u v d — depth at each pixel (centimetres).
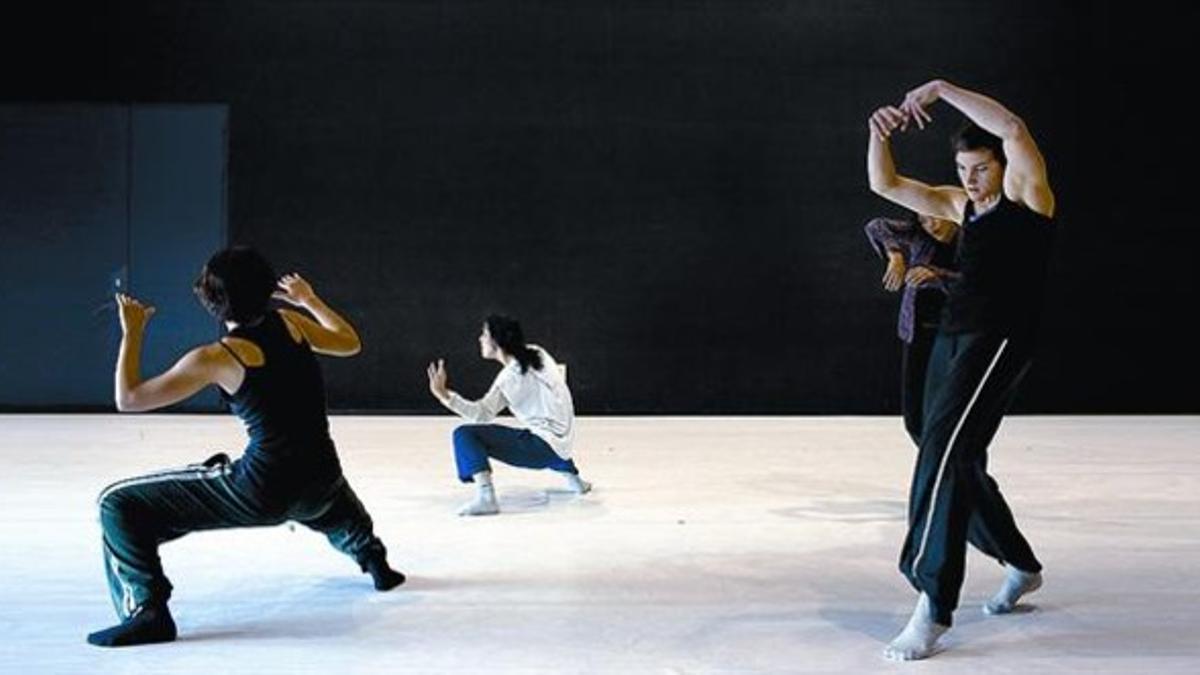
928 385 358
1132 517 531
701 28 907
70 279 895
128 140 893
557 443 554
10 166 891
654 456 709
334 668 326
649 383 913
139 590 349
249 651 340
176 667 326
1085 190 923
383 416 885
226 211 897
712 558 456
